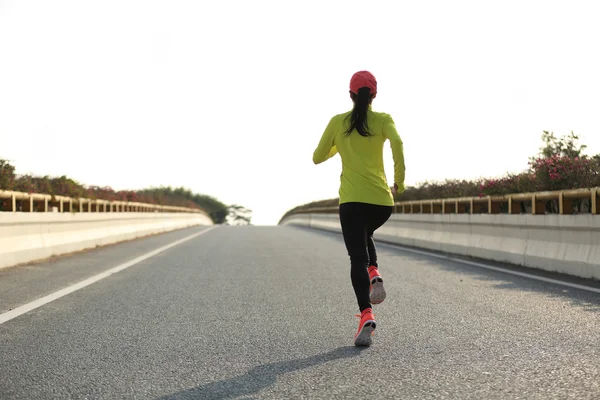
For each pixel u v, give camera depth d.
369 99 5.20
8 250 10.86
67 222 14.28
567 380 3.84
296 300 7.36
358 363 4.40
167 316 6.30
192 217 45.28
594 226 8.63
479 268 10.74
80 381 4.01
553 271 9.84
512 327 5.54
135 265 11.45
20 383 3.96
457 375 4.02
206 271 10.49
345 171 5.21
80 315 6.33
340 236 24.33
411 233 17.50
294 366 4.35
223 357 4.63
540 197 10.30
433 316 6.16
